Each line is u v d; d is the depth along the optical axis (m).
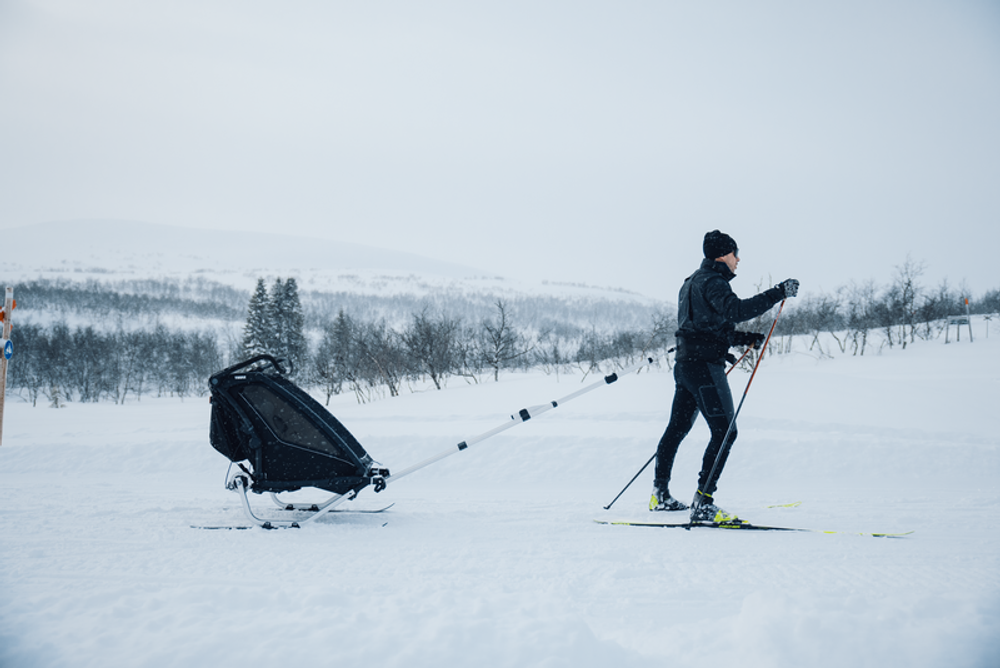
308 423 3.64
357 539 3.17
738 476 5.21
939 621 1.74
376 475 3.68
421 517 3.74
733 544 3.06
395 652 1.58
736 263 3.90
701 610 2.13
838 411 7.84
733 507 3.99
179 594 2.01
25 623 1.81
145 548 2.94
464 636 1.65
